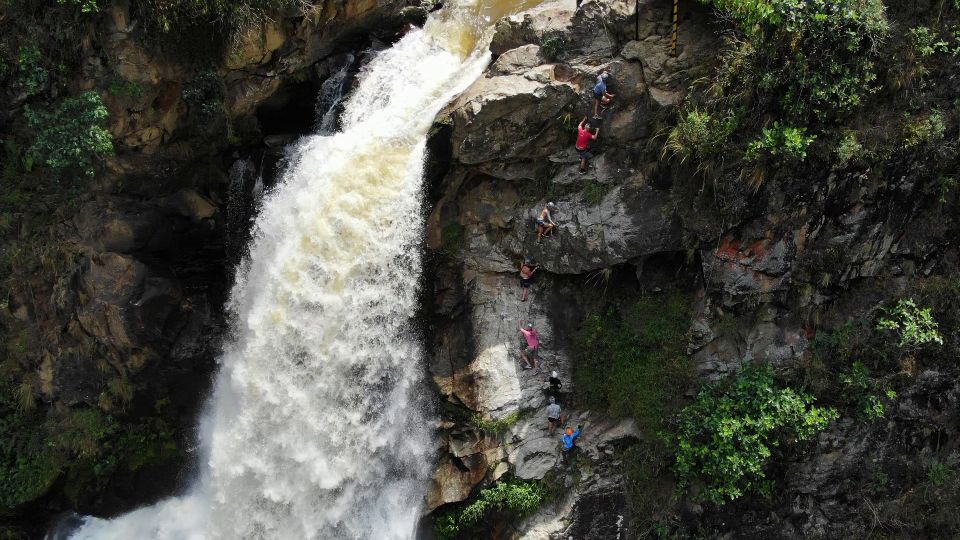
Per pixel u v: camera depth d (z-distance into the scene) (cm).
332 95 2106
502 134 1714
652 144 1659
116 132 1853
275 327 1841
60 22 1772
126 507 2097
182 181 2041
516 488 1806
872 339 1600
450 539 1848
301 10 1897
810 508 1708
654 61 1627
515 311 1859
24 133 1911
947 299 1581
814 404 1633
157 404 2067
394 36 2208
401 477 1862
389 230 1820
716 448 1645
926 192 1540
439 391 1855
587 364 1828
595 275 1800
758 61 1491
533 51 1747
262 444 1848
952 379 1628
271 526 1852
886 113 1501
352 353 1819
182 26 1795
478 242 1861
